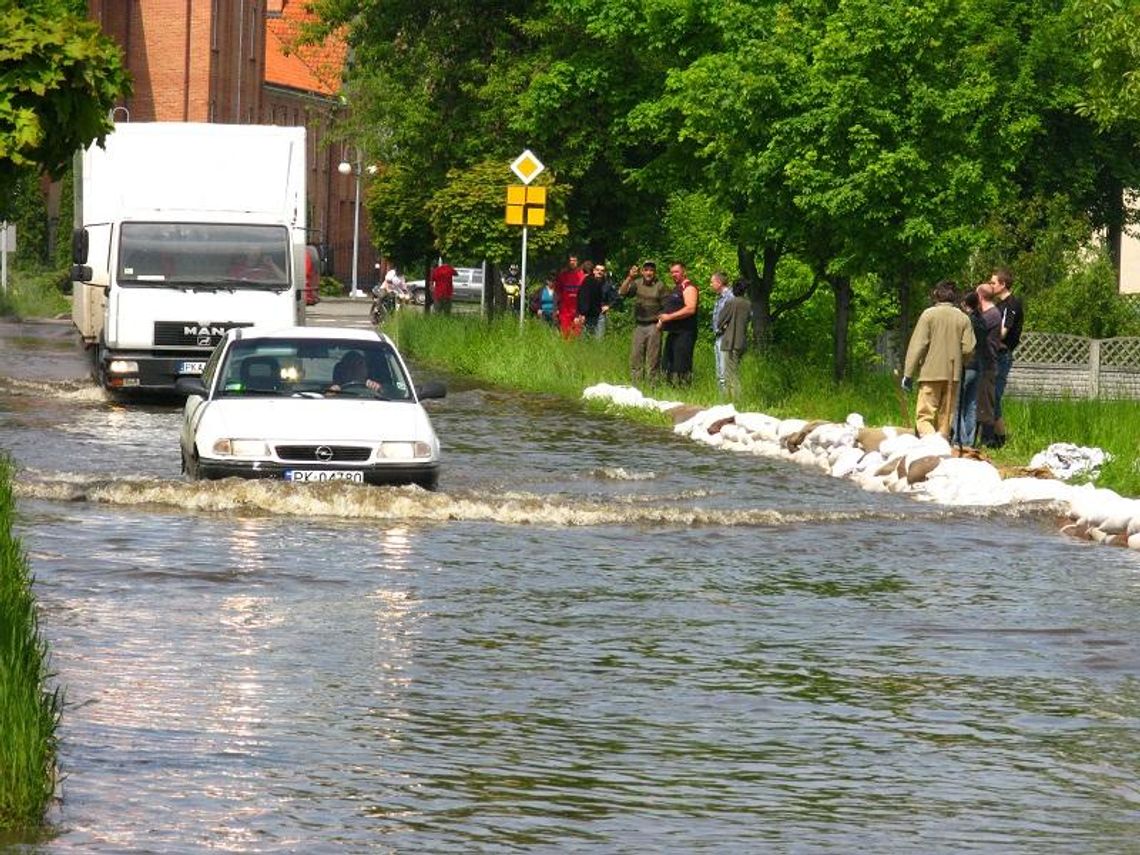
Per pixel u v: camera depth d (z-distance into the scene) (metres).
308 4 111.81
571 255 108.88
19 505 35.72
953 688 22.48
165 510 35.81
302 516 35.84
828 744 19.61
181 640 23.64
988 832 16.48
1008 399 58.09
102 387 65.44
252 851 15.34
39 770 16.09
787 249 64.75
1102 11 55.22
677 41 84.38
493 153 104.38
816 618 27.05
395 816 16.48
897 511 39.38
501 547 32.91
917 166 57.34
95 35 22.88
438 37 107.69
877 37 58.47
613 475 45.00
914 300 77.56
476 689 21.69
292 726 19.50
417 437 38.12
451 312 111.19
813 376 64.69
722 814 16.88
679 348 70.75
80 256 65.88
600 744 19.31
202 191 65.12
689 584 29.72
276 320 64.31
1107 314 81.75
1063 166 94.00
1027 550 34.59
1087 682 22.97
